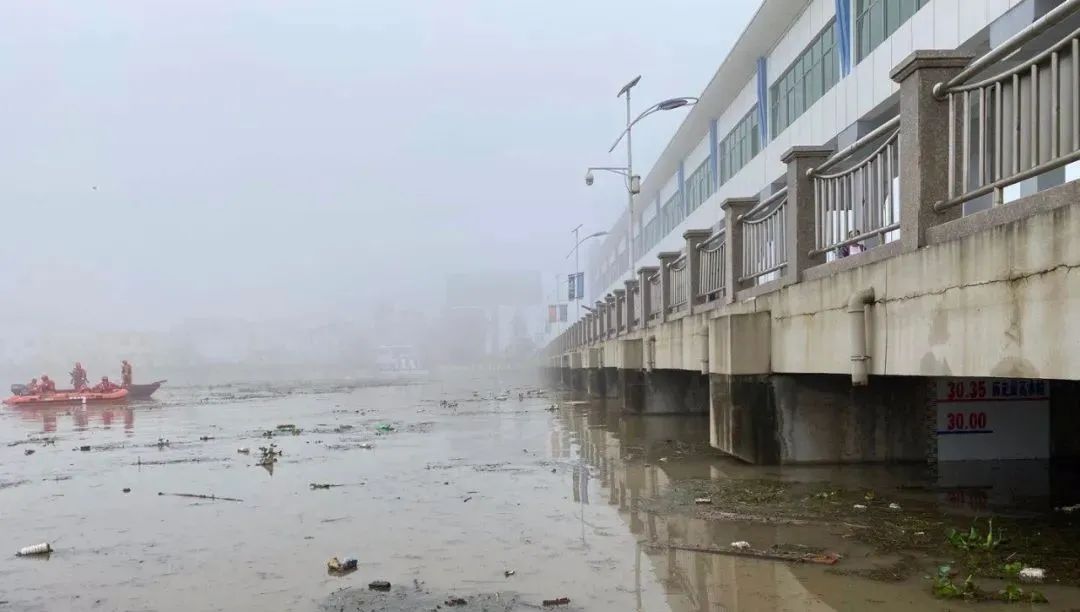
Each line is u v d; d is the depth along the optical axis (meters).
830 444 9.09
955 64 5.58
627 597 4.69
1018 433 9.02
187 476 10.55
